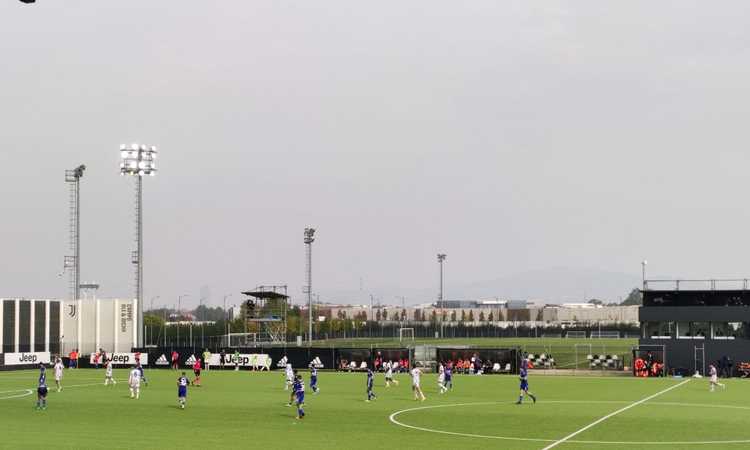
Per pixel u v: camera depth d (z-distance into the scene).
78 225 118.50
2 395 66.00
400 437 41.41
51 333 111.62
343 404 58.28
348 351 98.44
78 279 117.75
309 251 133.62
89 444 38.72
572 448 37.88
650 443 39.41
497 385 76.69
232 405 57.53
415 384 62.00
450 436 41.81
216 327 182.12
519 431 43.75
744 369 88.38
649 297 95.31
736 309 90.56
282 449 37.41
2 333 104.50
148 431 43.62
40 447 37.75
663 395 66.19
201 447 37.88
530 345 156.12
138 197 111.69
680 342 91.44
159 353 104.31
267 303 120.81
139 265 111.38
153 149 112.62
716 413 52.62
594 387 74.81
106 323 114.31
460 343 169.75
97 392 68.75
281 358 100.69
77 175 119.19
